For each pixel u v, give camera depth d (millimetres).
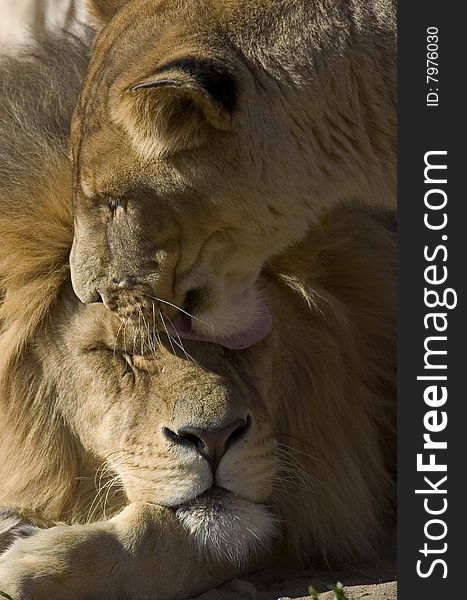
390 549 10477
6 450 9992
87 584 8797
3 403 9898
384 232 11125
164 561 9031
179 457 9039
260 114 8984
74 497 9914
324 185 9438
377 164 9664
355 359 10508
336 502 10266
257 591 9344
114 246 9086
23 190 10117
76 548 8828
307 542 10195
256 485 9188
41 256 9844
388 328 10969
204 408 9008
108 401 9453
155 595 8992
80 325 9594
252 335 9492
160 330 9273
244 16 9109
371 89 9359
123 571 8898
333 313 10344
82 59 10875
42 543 8852
